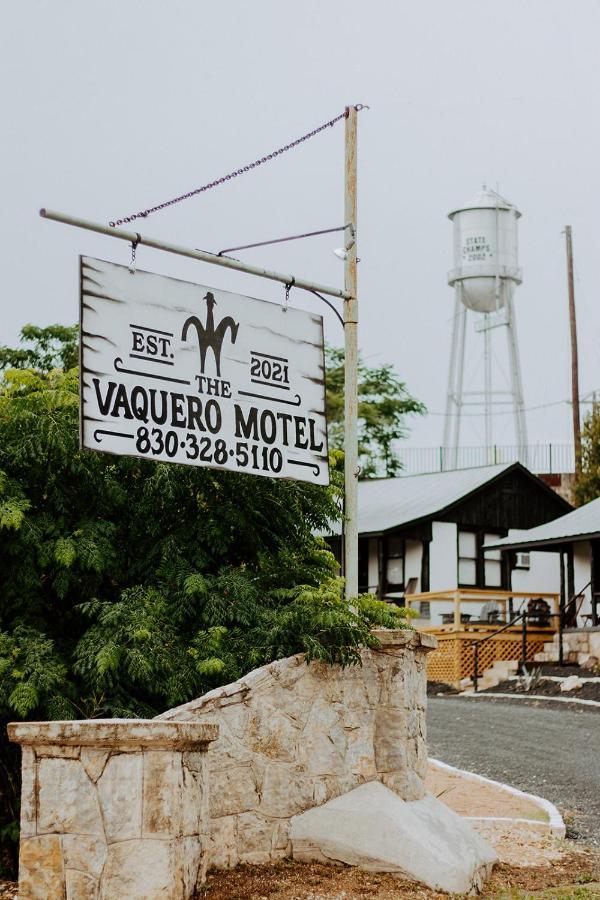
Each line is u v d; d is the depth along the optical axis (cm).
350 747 911
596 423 3738
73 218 877
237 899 760
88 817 716
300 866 847
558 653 2600
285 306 999
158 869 708
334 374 4906
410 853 837
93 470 1010
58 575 982
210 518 1041
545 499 3638
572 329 4041
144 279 912
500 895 833
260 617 979
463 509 3472
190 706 839
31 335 2445
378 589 3516
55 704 907
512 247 4206
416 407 4947
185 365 927
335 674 912
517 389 4288
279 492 1078
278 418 982
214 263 962
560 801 1221
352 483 1062
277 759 868
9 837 895
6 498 957
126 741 715
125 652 924
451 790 1256
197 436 927
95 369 875
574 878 897
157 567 1033
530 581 3569
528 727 1794
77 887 710
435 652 2698
